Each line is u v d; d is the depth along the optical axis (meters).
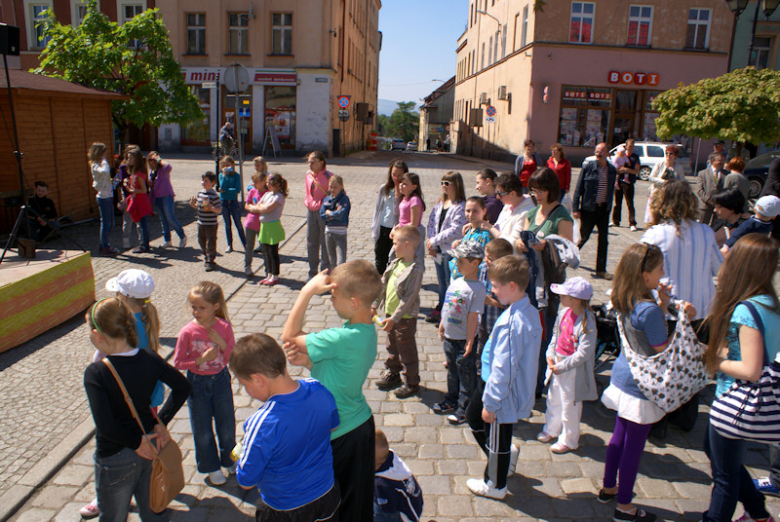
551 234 4.45
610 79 27.22
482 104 37.50
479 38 40.16
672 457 4.02
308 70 29.03
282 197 7.54
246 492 3.60
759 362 2.71
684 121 15.27
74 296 6.40
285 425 2.32
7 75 7.64
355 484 2.75
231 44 29.36
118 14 29.08
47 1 28.70
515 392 3.31
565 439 4.05
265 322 6.38
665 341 3.12
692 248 4.04
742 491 3.12
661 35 27.09
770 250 2.76
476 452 4.05
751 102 13.88
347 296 2.68
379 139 60.94
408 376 4.78
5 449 3.90
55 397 4.62
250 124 29.70
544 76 27.33
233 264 8.67
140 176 8.92
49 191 10.80
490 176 5.50
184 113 14.67
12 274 6.19
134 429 2.72
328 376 2.70
